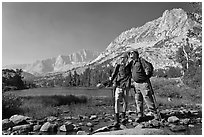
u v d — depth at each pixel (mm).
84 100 15273
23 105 11039
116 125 7234
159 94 21609
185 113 9578
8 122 7176
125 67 8031
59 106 12727
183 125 7348
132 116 9109
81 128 7156
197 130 6598
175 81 28359
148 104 7969
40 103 12656
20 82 67562
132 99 16438
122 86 7859
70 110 11203
